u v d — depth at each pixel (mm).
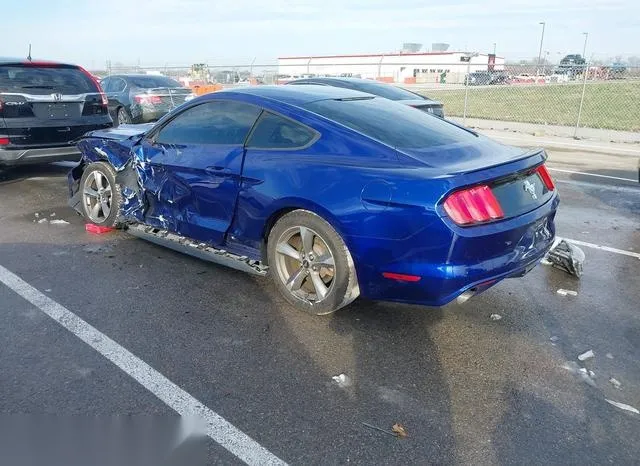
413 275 3229
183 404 2812
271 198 3744
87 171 5488
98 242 5242
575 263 4555
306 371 3135
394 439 2596
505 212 3338
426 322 3756
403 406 2842
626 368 3250
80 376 3027
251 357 3268
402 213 3180
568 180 8805
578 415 2801
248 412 2764
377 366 3205
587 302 4141
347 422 2705
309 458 2463
